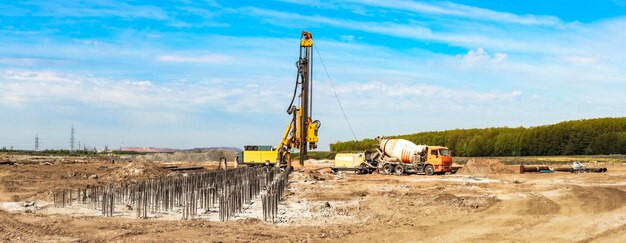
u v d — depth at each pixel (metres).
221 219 25.80
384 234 22.33
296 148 62.28
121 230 22.62
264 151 65.25
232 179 40.19
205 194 29.62
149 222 24.97
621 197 32.53
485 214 27.47
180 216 27.31
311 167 75.88
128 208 29.72
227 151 117.06
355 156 64.12
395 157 62.28
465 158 112.06
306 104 60.59
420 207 30.16
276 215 26.70
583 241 20.97
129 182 44.09
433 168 59.50
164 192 30.94
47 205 30.97
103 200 27.67
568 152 111.19
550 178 53.75
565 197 32.72
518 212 27.73
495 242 20.89
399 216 27.27
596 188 37.59
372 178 54.91
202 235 21.66
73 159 92.19
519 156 115.69
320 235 21.92
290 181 50.47
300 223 25.09
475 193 37.84
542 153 113.56
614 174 58.72
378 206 30.67
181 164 92.50
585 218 25.88
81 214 27.66
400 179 53.34
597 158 93.44
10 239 20.56
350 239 21.27
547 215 26.83
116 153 132.12
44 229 22.75
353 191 40.44
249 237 21.39
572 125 112.88
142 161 55.22
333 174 62.06
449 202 31.58
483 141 121.06
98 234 21.73
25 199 33.66
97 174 54.09
